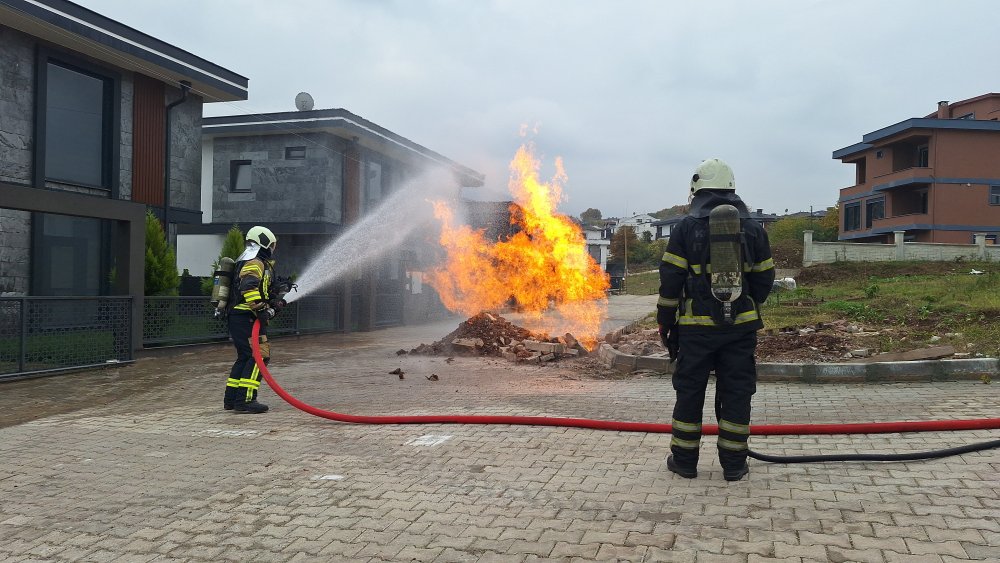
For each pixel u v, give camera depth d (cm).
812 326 1066
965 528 323
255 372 696
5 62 1283
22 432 616
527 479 432
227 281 713
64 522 388
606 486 412
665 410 640
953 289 1439
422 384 848
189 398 802
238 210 1980
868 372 718
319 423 627
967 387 664
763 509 362
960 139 3756
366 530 358
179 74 1581
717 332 409
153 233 1388
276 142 1952
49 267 1367
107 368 1066
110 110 1510
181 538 359
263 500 413
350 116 1883
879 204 4178
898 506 357
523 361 1009
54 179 1380
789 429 495
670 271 421
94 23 1362
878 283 2019
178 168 1703
